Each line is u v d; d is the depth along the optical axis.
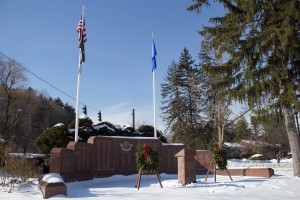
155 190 11.57
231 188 11.74
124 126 22.64
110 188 12.59
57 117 71.06
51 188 9.86
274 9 16.95
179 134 46.03
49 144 17.19
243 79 17.50
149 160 12.34
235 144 50.84
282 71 16.34
